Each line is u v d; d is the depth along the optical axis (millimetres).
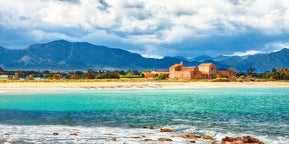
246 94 84312
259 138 24281
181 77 164125
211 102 59156
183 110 45688
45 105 53906
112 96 76312
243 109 46875
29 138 23188
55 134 25109
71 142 21688
